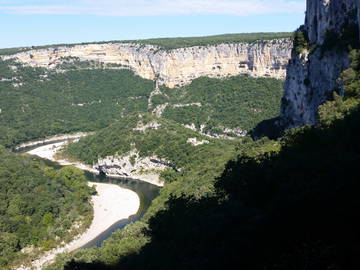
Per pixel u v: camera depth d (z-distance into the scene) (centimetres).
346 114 6250
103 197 13312
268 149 8138
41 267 9081
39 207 10600
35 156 19225
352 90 6894
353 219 3369
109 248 7569
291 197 4225
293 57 10875
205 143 15725
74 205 11481
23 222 10044
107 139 17938
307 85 9569
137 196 13462
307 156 5672
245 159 8475
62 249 9794
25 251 9538
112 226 11006
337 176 4300
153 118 18162
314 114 9100
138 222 8950
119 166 16338
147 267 5819
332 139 6028
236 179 6825
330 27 8862
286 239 3616
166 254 5809
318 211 3694
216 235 4934
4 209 10038
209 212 5947
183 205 7944
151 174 15738
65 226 10481
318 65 8969
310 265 3034
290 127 10756
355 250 2966
